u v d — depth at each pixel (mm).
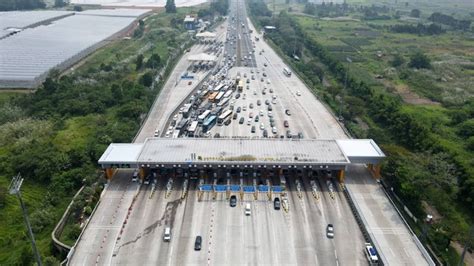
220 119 143125
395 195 103625
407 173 101375
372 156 107750
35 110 145125
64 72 196875
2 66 189625
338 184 107062
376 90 185750
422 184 99312
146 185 105188
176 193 101750
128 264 79188
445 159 111375
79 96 155875
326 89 182750
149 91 165375
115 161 103438
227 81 191750
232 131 137875
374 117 153875
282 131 138375
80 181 105875
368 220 92125
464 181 101375
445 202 97750
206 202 98312
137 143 122562
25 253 78938
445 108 168250
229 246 84312
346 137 133750
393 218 93250
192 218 92562
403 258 81000
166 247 83812
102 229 88812
